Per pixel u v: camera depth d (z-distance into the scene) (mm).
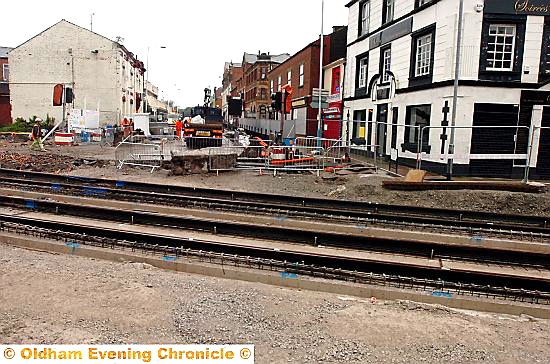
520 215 12203
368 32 27734
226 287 7094
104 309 5836
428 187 15047
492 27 18797
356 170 19641
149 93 95438
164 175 18547
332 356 4891
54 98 38719
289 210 12445
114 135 33906
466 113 18781
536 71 18828
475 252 8961
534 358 5098
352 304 6656
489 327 5961
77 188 14930
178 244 8867
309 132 35875
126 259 8438
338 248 9516
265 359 4793
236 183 16891
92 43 49219
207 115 40625
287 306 6359
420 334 5504
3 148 28516
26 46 48750
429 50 20953
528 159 15711
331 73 34562
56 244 8945
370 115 27203
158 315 5746
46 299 6098
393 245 9328
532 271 8531
